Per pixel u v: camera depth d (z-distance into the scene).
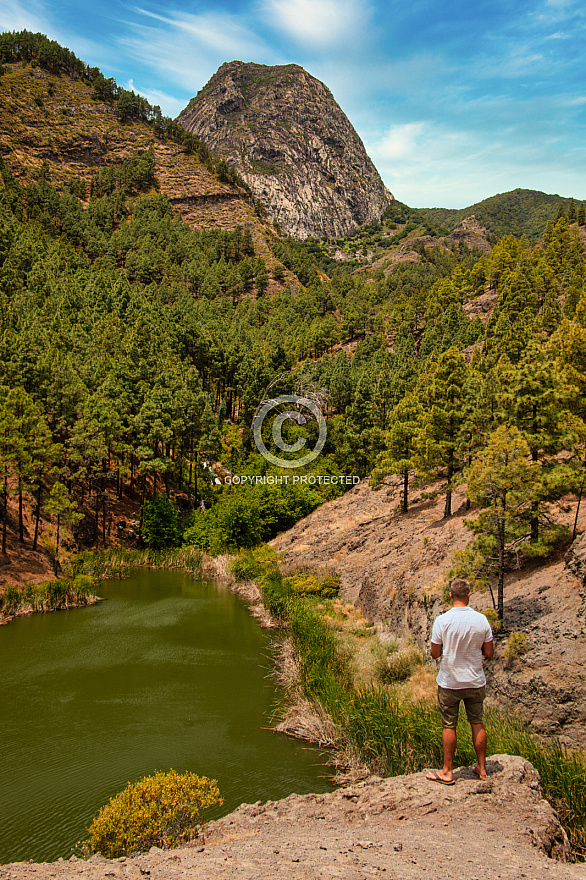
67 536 54.19
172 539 60.75
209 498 72.25
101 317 111.81
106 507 63.81
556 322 86.38
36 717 21.69
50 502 47.56
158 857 7.48
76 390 60.72
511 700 17.31
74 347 82.56
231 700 23.34
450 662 7.85
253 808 11.30
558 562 21.12
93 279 137.00
